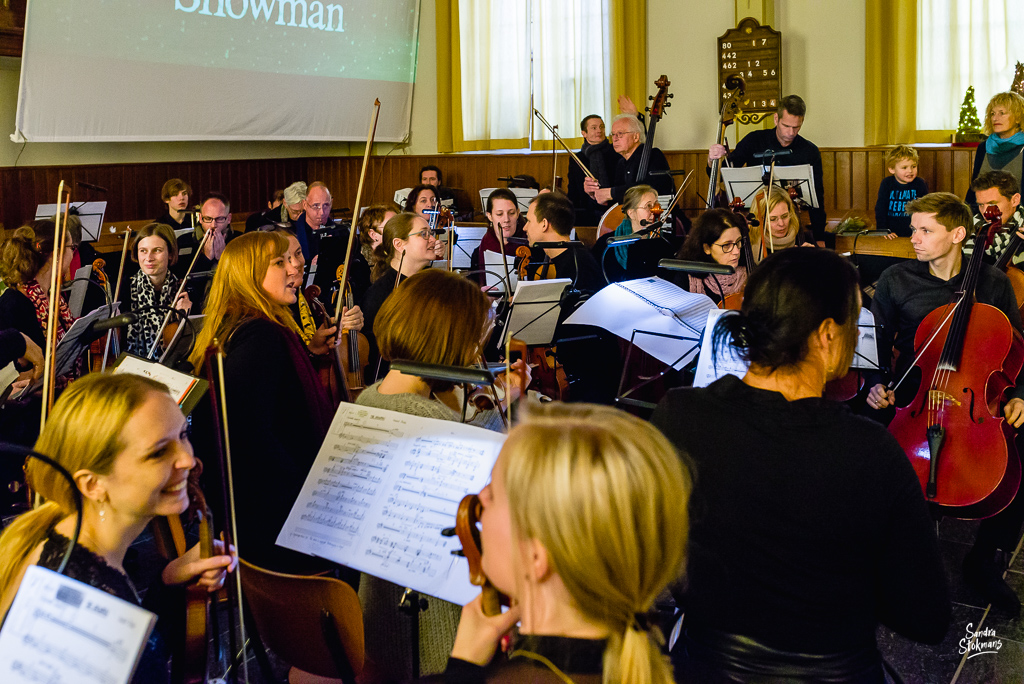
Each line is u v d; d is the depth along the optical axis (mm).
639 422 864
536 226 4070
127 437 1363
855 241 4898
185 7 7434
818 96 7891
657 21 8359
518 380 2213
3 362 3035
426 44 9242
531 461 817
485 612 1092
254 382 2025
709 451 1332
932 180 7383
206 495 2107
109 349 3711
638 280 2881
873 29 7539
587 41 8539
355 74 8750
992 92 7281
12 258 3625
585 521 789
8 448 1184
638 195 4875
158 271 4465
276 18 8070
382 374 3512
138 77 7219
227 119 7914
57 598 1103
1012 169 5699
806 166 6109
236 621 2641
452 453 1643
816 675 1283
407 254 3557
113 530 1400
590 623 848
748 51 7898
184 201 6746
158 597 1612
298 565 2037
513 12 8789
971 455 2570
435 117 9383
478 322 1950
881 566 1305
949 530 3463
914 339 3016
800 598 1285
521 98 8891
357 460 1702
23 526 1368
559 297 3270
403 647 1950
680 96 8344
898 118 7566
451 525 1583
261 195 8938
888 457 1279
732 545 1310
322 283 5074
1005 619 2834
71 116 6848
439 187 8352
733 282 3525
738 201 4262
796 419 1313
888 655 2664
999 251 3918
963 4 7289
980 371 2699
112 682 1062
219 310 2137
